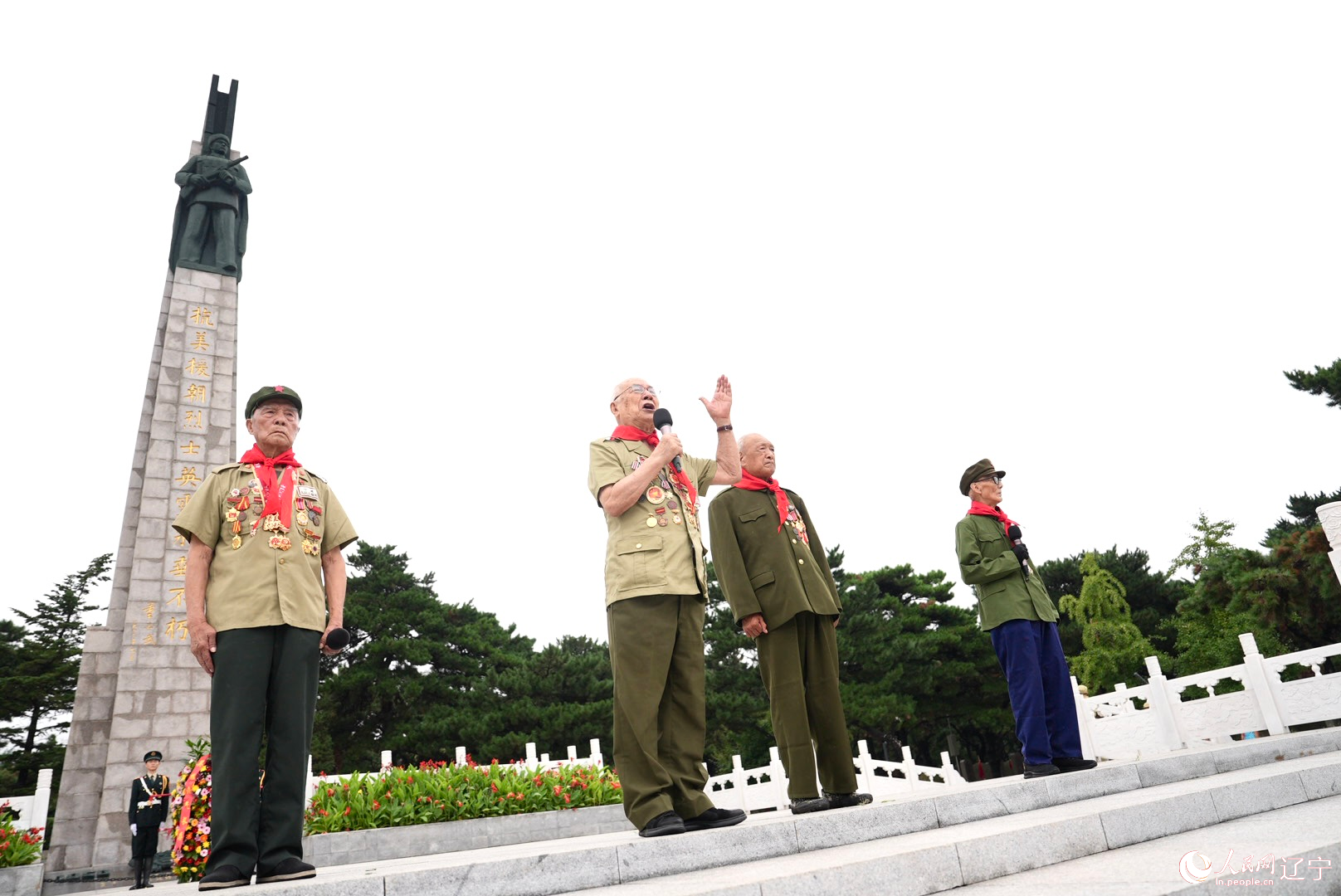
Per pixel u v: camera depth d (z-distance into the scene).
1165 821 3.25
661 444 3.96
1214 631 26.80
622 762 3.66
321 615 3.62
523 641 40.03
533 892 2.64
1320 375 21.52
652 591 3.83
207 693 14.32
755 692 31.05
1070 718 5.37
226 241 17.42
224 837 3.08
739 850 3.02
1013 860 2.76
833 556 33.81
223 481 3.65
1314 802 3.68
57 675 31.44
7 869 10.36
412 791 10.84
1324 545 21.38
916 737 36.25
